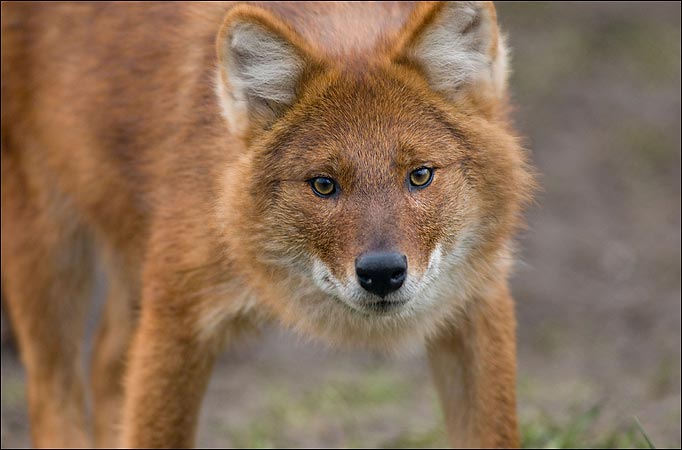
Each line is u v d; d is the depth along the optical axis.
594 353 15.80
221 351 10.61
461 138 9.56
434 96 9.58
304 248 9.48
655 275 17.61
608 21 24.86
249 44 9.50
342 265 9.17
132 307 12.42
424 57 9.57
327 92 9.49
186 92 10.77
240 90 9.60
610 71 23.31
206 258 10.09
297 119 9.49
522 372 15.31
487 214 9.78
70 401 12.59
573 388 14.40
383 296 9.09
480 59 9.73
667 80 22.98
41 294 12.45
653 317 16.55
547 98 22.47
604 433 12.34
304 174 9.37
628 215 19.25
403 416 14.29
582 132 21.48
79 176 12.02
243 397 15.58
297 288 9.79
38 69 12.14
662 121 21.69
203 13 11.02
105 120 11.58
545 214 19.36
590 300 17.17
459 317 10.33
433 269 9.39
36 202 12.36
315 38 10.08
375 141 9.30
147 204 11.17
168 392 10.46
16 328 12.69
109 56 11.62
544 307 17.09
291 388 15.73
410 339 10.25
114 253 12.30
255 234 9.67
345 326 10.12
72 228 12.45
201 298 10.25
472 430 10.58
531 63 23.52
